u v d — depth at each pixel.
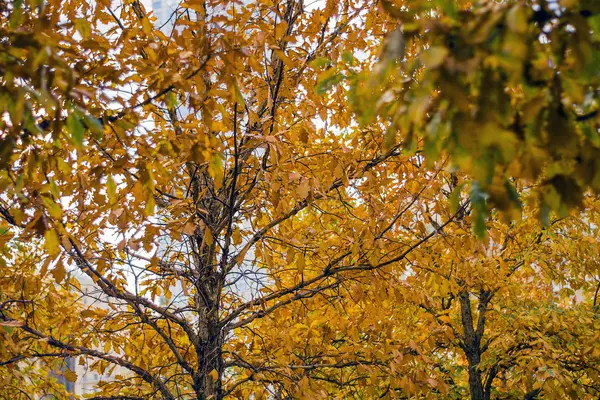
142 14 4.57
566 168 1.76
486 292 8.51
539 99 1.51
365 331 5.46
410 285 5.03
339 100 4.67
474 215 1.62
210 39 2.93
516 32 1.33
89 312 4.94
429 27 1.50
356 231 4.73
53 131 2.37
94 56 3.67
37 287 4.99
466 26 1.44
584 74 1.55
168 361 6.23
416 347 4.91
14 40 2.09
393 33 1.51
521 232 7.99
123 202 3.78
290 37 3.38
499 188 1.62
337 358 5.75
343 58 1.98
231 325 5.55
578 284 8.38
